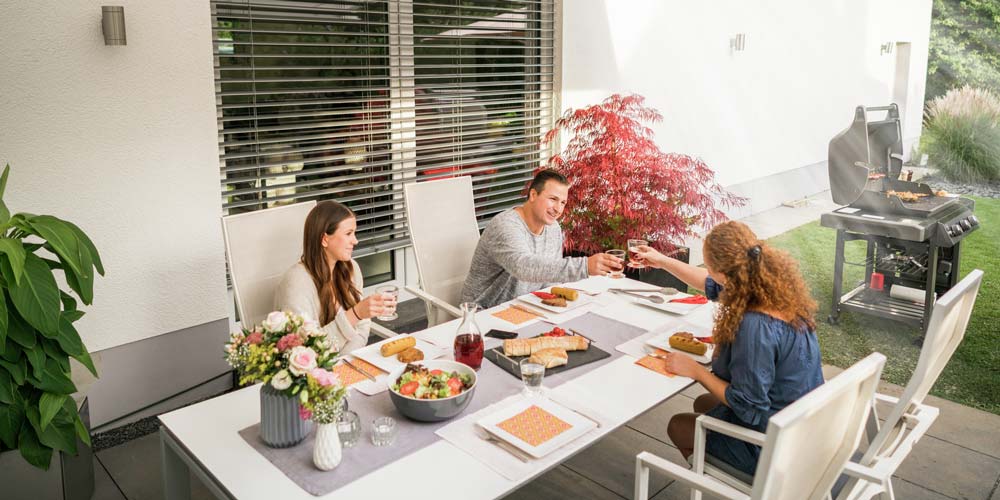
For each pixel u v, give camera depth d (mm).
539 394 2035
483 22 4465
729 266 2025
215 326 3434
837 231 4121
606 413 1925
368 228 4059
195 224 3281
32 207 2814
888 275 4094
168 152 3143
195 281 3324
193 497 2598
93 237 2984
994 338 3922
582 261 2771
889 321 4059
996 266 3990
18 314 2119
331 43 3801
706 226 4402
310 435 1827
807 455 1560
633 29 5234
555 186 2992
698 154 5523
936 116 4086
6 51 2668
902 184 3967
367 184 4039
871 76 4383
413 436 1810
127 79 2975
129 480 2771
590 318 2674
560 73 4852
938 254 3953
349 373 2178
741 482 2070
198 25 3150
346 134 3867
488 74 4496
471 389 1905
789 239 4738
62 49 2793
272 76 3615
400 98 4109
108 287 3055
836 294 4160
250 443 1788
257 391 2094
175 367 3330
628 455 2926
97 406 3096
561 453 1723
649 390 2068
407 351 2242
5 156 2723
